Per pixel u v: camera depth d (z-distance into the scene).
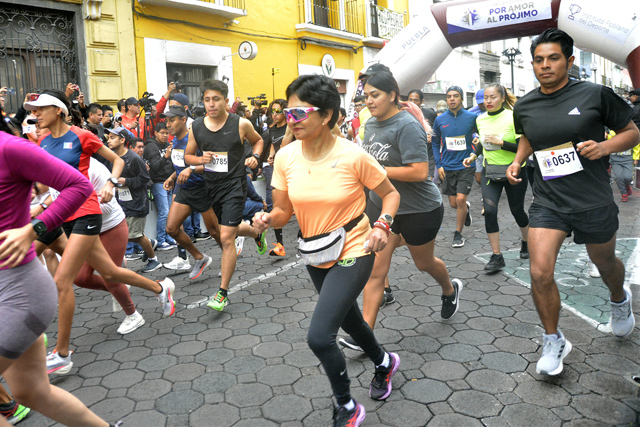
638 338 3.28
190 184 4.80
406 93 6.61
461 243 6.14
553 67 2.79
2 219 1.80
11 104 8.97
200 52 12.17
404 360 3.13
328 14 16.41
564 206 2.86
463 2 5.89
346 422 2.27
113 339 3.72
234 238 4.25
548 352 2.77
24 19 9.12
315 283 2.50
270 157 7.80
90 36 9.92
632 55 5.22
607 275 3.08
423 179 3.04
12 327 1.75
